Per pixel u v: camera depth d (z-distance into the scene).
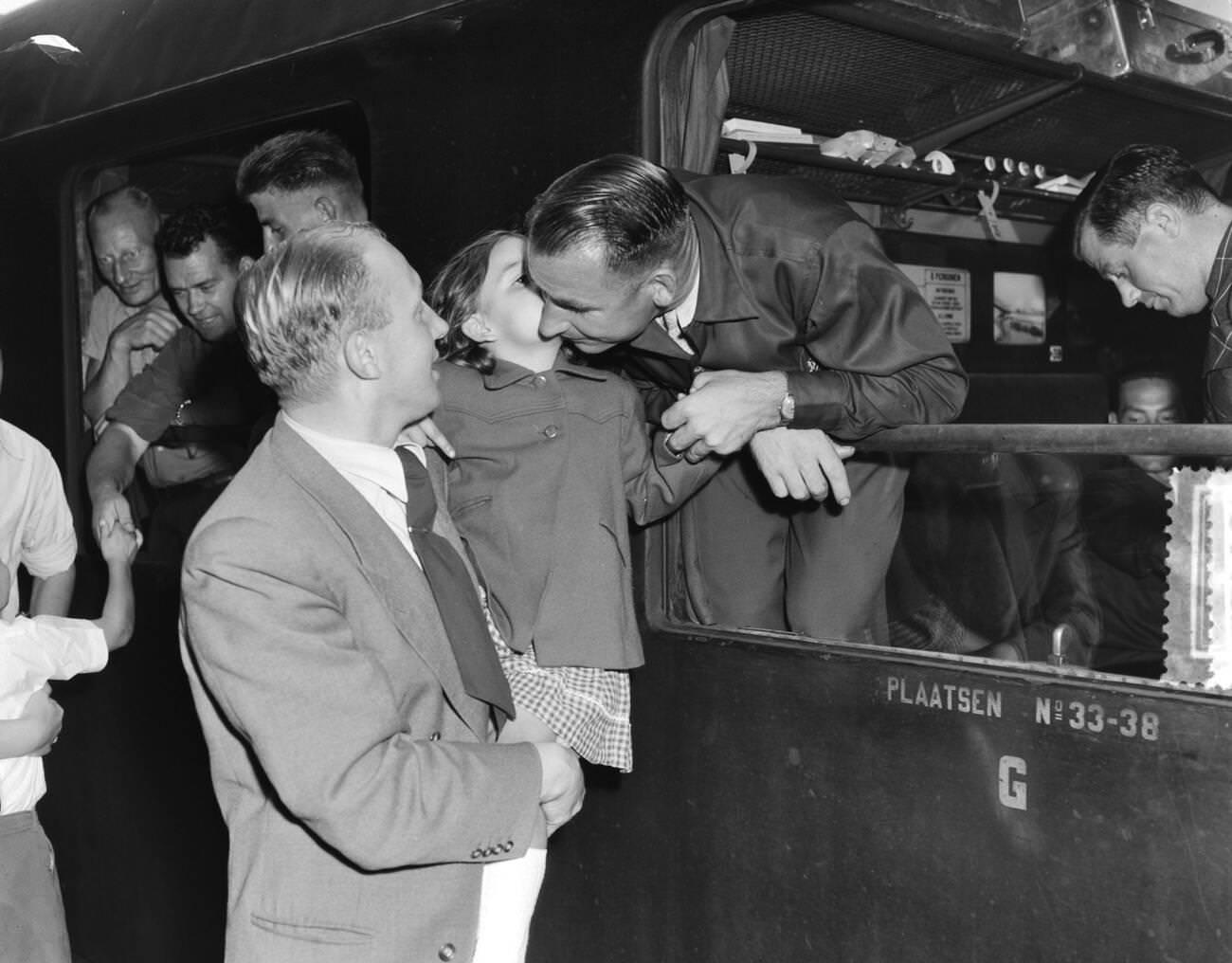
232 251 2.83
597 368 2.00
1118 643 2.28
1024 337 4.05
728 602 2.26
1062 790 1.57
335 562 1.43
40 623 2.04
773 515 2.25
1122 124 3.30
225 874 2.65
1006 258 3.98
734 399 1.73
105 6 3.01
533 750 1.51
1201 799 1.46
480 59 2.09
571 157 1.97
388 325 1.46
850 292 1.83
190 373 2.91
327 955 1.42
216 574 1.38
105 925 2.96
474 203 2.12
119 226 3.02
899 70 2.73
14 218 3.10
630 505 1.88
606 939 2.05
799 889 1.82
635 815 2.01
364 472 1.50
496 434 1.75
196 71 2.63
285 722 1.34
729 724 1.89
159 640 2.79
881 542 2.19
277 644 1.36
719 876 1.91
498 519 1.74
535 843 1.62
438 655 1.49
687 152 2.03
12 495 2.37
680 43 1.89
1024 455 2.50
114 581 2.50
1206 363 2.16
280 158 2.35
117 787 2.90
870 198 3.53
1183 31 2.96
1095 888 1.55
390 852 1.36
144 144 2.76
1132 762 1.51
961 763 1.66
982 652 2.27
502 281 1.74
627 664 1.74
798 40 2.51
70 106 2.95
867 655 1.76
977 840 1.65
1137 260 2.29
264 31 2.50
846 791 1.77
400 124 2.22
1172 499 1.65
